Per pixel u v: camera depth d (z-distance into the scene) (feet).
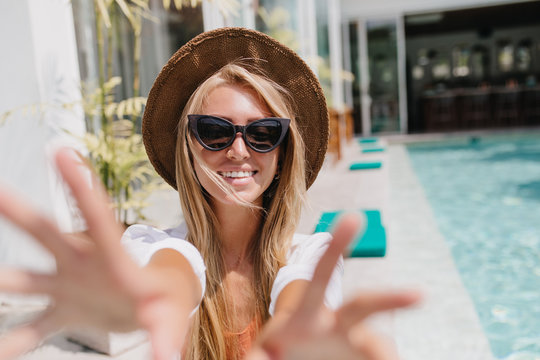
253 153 3.57
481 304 10.45
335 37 38.40
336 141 24.44
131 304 1.33
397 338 7.95
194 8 13.64
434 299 9.37
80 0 10.69
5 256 9.17
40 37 8.78
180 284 1.84
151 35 13.15
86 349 7.55
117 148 9.02
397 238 13.84
